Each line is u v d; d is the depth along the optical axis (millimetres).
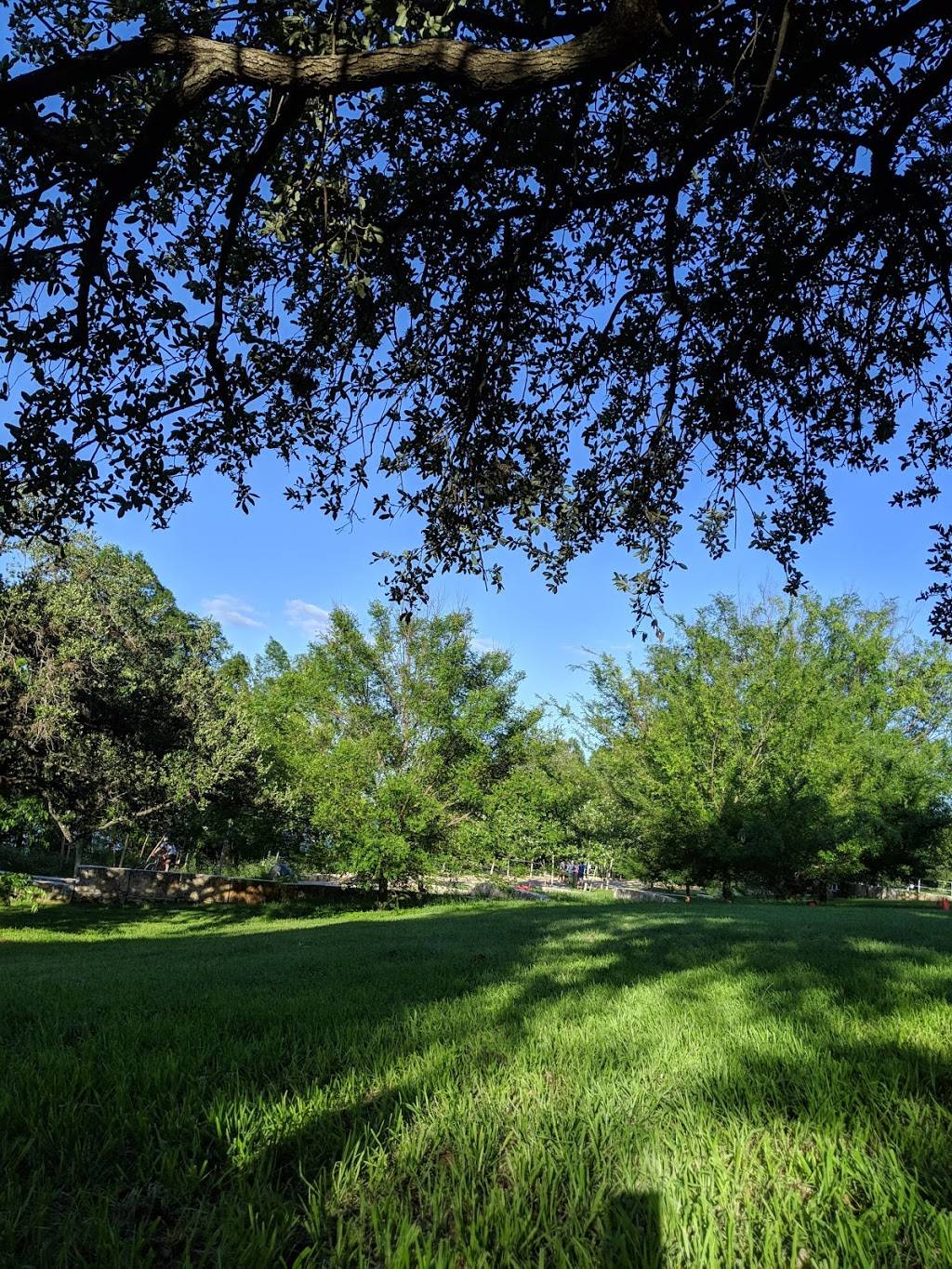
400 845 19625
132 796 19562
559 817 27344
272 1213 1950
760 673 24672
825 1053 3299
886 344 6617
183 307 4926
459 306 6086
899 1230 1954
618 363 6898
